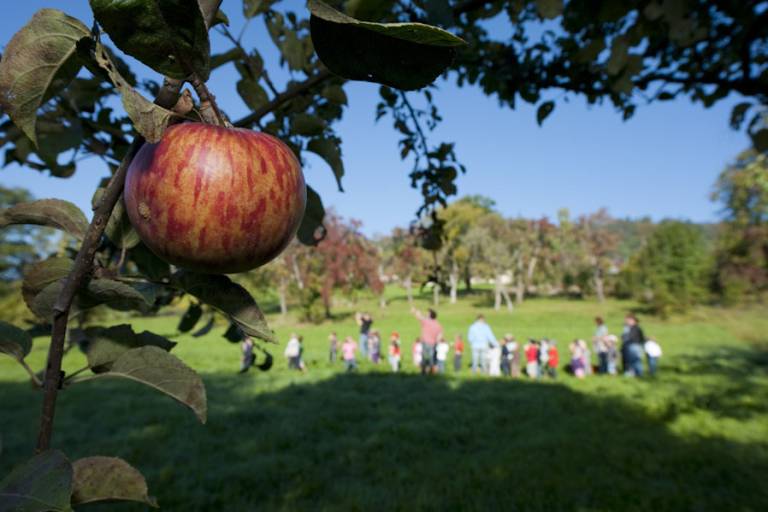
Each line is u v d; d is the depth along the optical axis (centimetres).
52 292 89
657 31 306
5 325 84
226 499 579
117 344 92
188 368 86
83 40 63
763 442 771
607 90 329
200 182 78
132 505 557
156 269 148
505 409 1019
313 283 3800
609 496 569
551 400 1109
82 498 89
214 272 88
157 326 2798
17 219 90
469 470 664
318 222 179
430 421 918
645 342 1531
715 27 314
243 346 1596
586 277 5941
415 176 305
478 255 5641
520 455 720
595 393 1192
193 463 706
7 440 795
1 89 68
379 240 5341
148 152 82
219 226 79
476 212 5953
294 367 1666
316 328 3334
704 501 552
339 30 68
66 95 183
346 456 730
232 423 920
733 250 3759
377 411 1008
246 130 89
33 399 1142
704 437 804
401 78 72
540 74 326
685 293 3588
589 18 287
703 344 2280
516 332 2884
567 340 2491
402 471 665
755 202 3362
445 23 168
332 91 194
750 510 526
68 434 846
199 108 86
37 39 69
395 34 61
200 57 71
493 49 334
